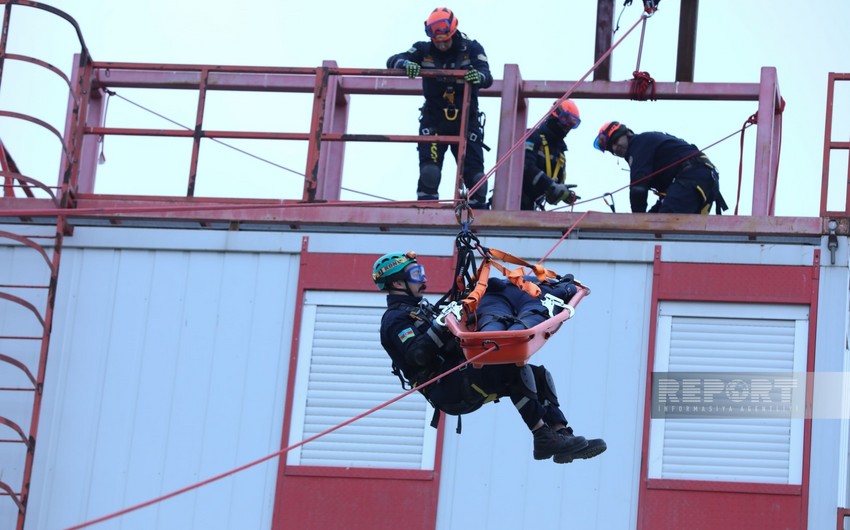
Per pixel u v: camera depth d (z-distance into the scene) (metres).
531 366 23.38
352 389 30.48
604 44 34.47
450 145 32.59
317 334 30.86
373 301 30.86
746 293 29.67
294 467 30.05
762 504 28.56
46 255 31.27
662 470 28.98
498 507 29.20
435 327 22.36
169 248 31.77
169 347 31.16
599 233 30.59
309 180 31.64
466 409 23.17
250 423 30.47
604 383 29.55
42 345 30.98
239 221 31.67
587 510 28.94
